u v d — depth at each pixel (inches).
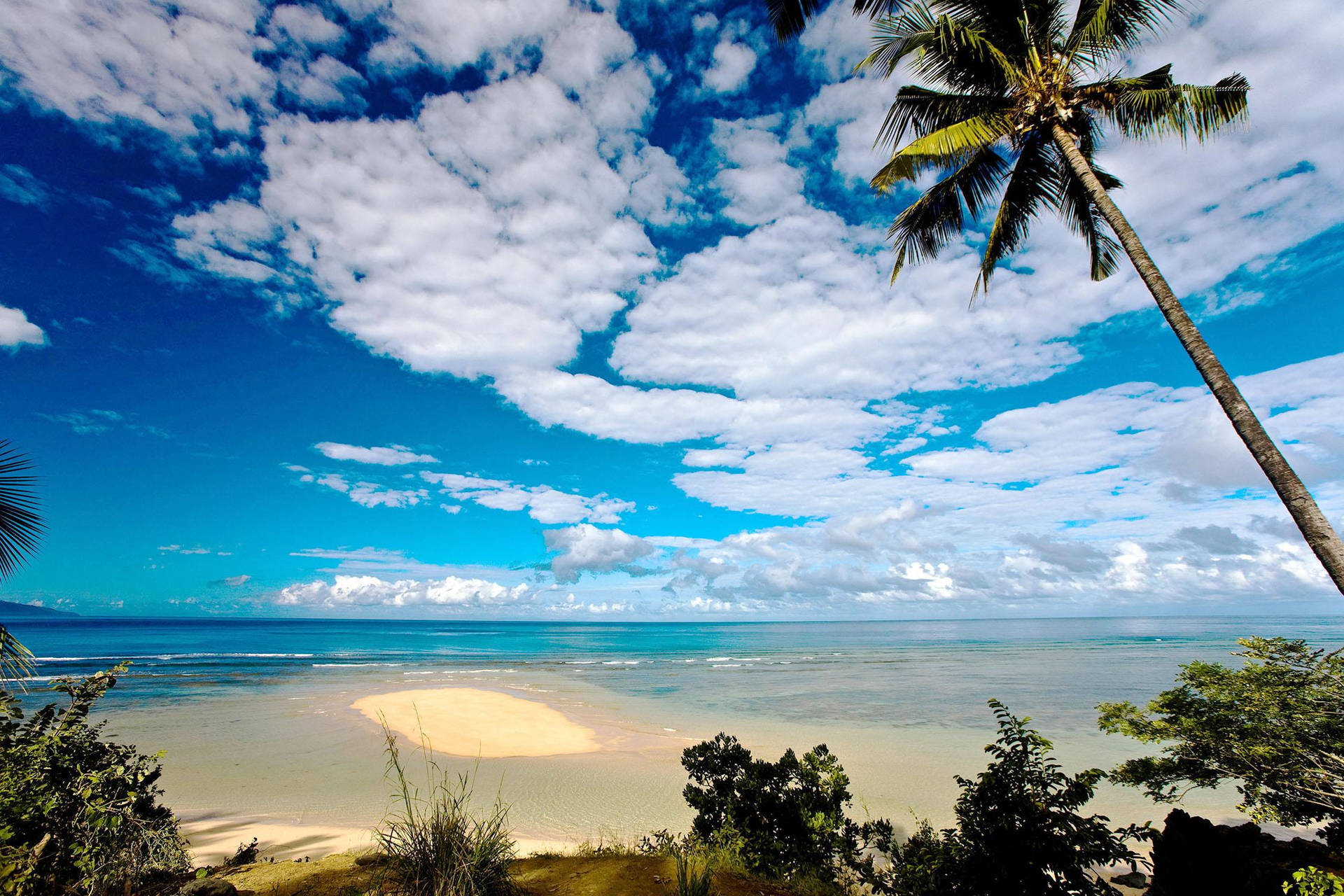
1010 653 2405.3
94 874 185.3
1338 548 215.0
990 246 398.6
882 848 258.8
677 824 466.6
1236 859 249.9
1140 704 1068.5
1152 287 283.4
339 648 2726.4
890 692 1273.4
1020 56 370.0
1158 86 371.9
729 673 1721.2
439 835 181.8
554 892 197.3
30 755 208.5
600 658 2326.5
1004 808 204.2
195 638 3390.7
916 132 414.3
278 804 497.0
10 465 219.5
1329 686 245.8
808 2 375.9
